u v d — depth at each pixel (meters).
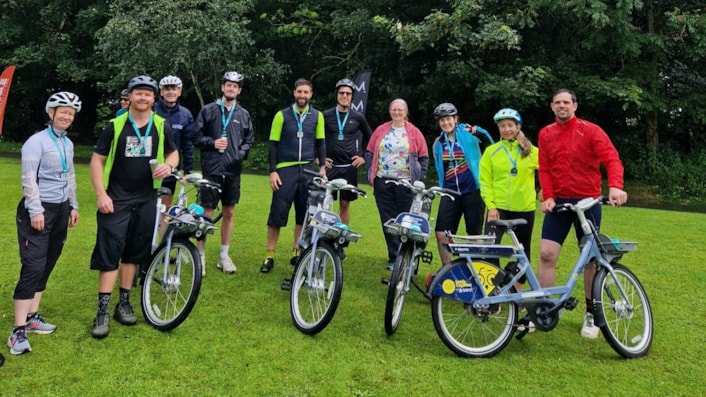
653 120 15.04
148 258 3.60
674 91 15.07
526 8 12.73
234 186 4.86
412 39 12.67
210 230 3.46
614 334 3.38
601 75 14.41
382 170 4.96
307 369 2.95
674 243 6.55
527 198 4.04
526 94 12.60
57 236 3.29
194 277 3.35
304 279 3.67
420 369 3.00
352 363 3.05
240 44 15.24
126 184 3.40
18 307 3.00
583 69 14.27
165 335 3.35
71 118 3.25
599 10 11.63
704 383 2.91
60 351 3.05
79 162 16.12
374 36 15.74
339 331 3.55
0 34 19.27
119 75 14.55
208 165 4.73
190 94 18.12
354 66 16.83
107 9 17.58
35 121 23.33
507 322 3.27
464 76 13.16
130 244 3.48
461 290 3.26
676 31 13.50
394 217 5.00
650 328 3.39
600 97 13.47
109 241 3.31
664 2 13.86
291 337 3.40
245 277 4.73
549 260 3.70
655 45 13.25
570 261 5.65
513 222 3.34
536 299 3.26
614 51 14.26
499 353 3.28
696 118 14.30
